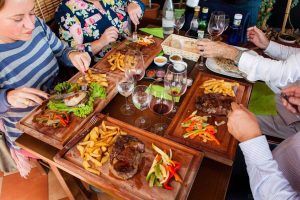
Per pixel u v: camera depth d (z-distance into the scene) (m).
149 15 2.43
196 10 1.71
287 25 2.91
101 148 0.99
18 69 1.35
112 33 1.74
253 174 0.87
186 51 1.49
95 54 1.79
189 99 1.25
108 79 1.35
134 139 0.98
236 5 1.73
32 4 1.11
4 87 1.34
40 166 1.89
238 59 1.34
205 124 1.09
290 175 0.99
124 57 1.45
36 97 1.12
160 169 0.90
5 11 1.04
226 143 1.04
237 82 1.35
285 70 1.24
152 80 1.40
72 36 1.74
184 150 0.99
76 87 1.25
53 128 1.08
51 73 1.55
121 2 1.96
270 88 1.57
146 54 1.54
